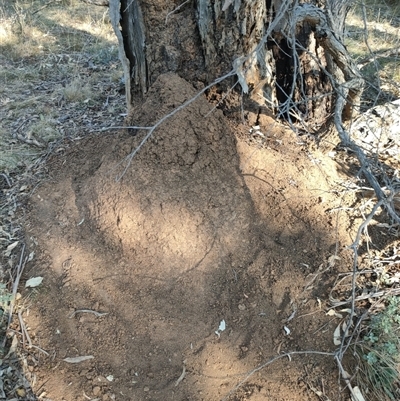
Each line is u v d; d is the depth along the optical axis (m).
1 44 3.13
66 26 3.47
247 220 1.54
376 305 1.43
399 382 1.28
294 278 1.49
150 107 1.57
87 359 1.37
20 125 2.25
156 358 1.36
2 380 1.33
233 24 1.54
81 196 1.67
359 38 3.13
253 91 1.66
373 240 1.61
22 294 1.51
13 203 1.79
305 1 1.60
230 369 1.34
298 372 1.33
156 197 1.50
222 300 1.45
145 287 1.48
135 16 1.62
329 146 1.78
